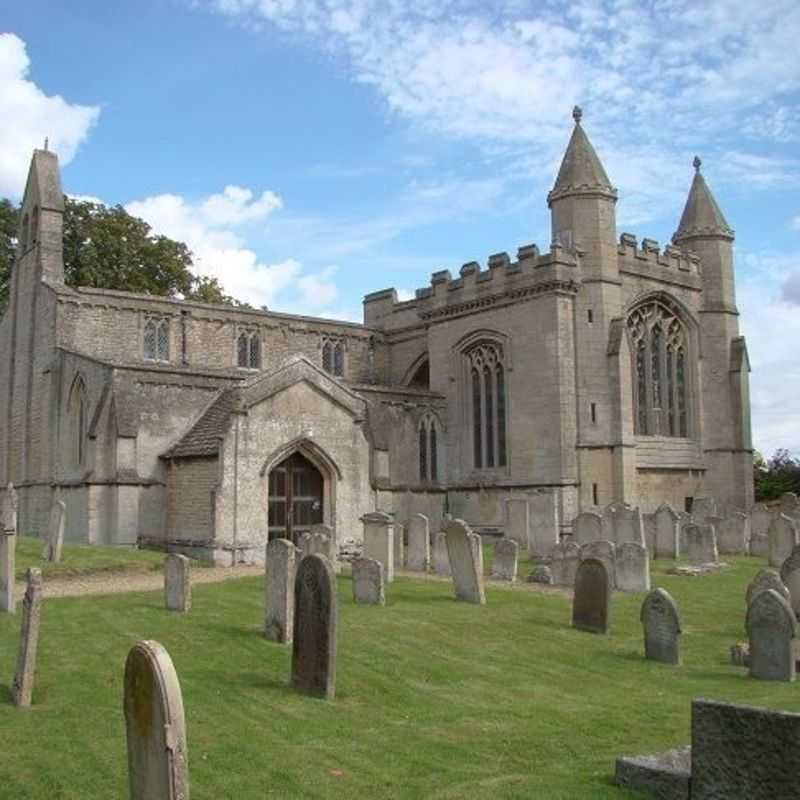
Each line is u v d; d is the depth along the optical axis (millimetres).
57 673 13062
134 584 23328
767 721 7105
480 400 44094
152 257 57094
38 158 42906
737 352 47719
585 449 40344
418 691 12852
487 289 43406
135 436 31828
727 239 48750
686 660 15516
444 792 8570
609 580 17766
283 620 15398
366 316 53125
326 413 31656
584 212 41906
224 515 29125
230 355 44906
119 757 9562
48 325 40125
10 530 18312
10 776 9000
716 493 46594
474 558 20734
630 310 43812
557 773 9227
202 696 12008
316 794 8594
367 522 24812
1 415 44594
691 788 7609
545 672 14430
